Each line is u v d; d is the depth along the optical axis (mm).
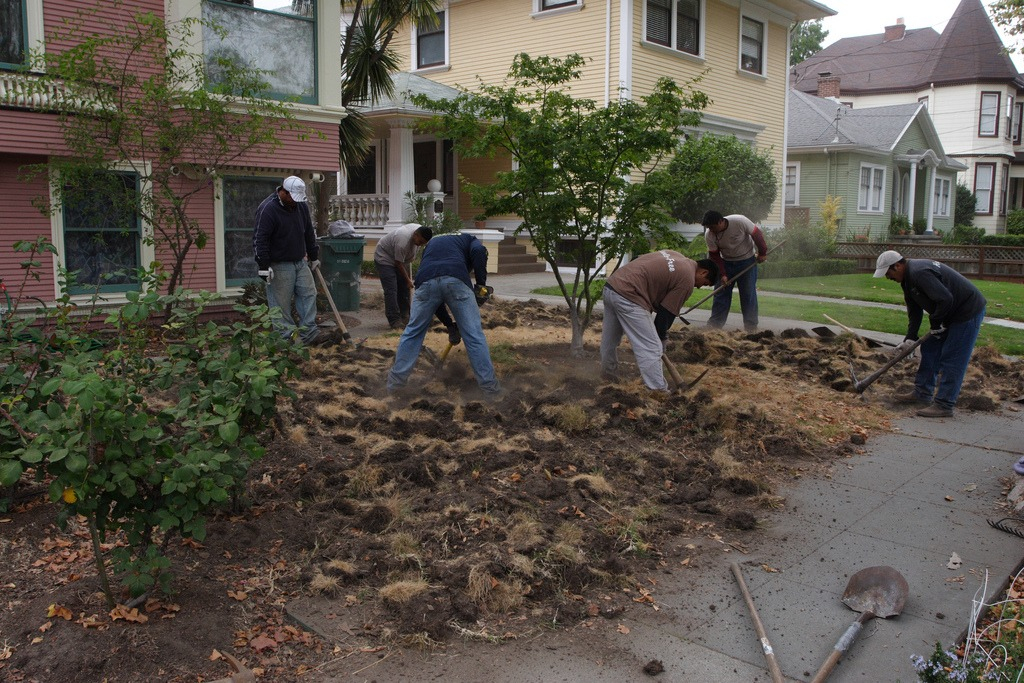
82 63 8812
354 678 3443
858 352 9297
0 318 5094
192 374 4984
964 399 7691
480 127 8562
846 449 6281
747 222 10281
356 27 14508
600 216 8367
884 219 31562
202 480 3721
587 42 18875
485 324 10719
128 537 3672
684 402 6859
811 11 23047
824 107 33094
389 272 10211
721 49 20906
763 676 3506
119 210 9883
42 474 4547
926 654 3674
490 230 18797
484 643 3695
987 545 4730
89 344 4945
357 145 14320
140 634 3629
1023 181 41438
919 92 39500
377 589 4059
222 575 4121
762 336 9891
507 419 6340
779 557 4562
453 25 21406
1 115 9117
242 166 11000
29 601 3852
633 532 4668
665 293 7047
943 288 6863
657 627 3861
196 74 9609
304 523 4613
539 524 4641
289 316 8703
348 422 6250
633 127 7879
